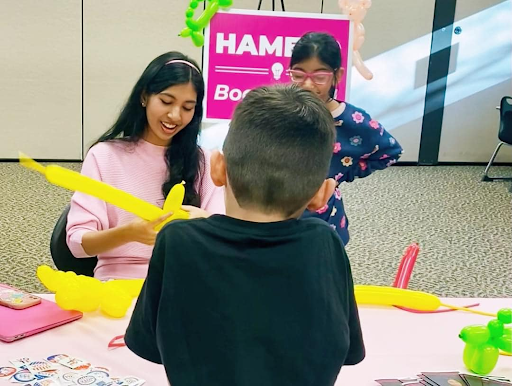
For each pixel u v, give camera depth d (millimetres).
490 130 5281
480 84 5145
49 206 3467
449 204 4020
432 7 4891
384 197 4129
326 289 672
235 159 691
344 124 1711
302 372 641
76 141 4684
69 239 1367
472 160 5332
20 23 4359
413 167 5160
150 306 695
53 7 4367
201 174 1531
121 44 4527
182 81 1363
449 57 5023
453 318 1160
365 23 4824
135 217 1444
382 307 1192
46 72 4492
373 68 4930
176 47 4605
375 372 932
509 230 3512
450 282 2727
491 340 959
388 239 3271
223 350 639
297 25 1628
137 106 1452
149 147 1483
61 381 852
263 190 682
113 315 1082
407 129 5133
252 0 4594
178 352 650
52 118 4598
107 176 1437
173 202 1134
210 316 647
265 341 641
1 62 4406
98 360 928
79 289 1062
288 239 673
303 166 681
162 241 689
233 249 665
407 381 894
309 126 689
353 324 732
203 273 657
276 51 1621
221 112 1636
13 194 3678
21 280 2451
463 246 3213
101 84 4586
